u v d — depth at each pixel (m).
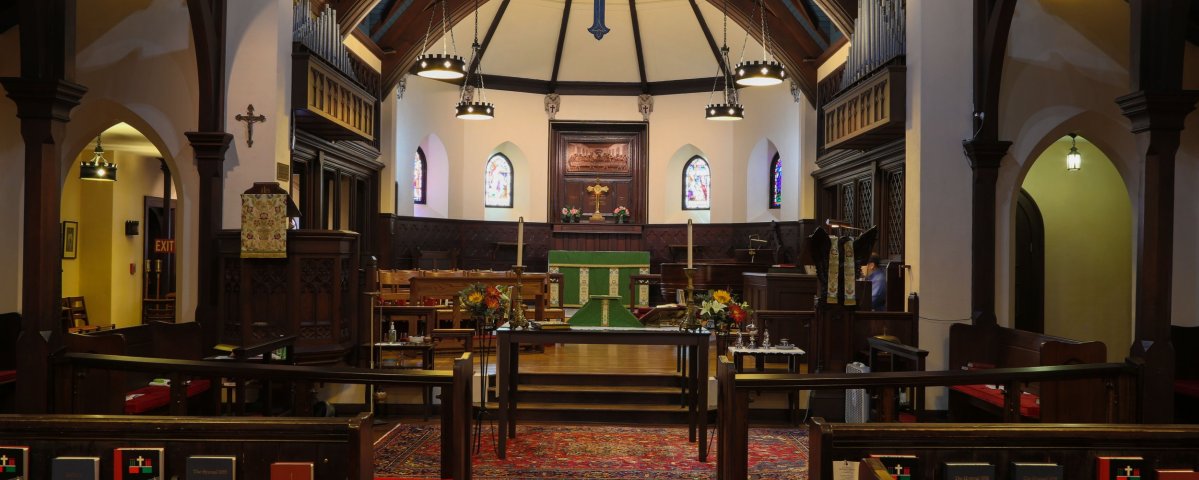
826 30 15.58
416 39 15.98
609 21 19.41
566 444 8.02
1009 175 9.93
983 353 9.60
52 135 6.65
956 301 9.91
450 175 19.36
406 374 5.68
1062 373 5.91
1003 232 9.95
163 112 10.38
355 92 12.97
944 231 9.95
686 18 19.00
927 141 10.01
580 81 20.58
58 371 6.41
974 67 9.92
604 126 20.72
